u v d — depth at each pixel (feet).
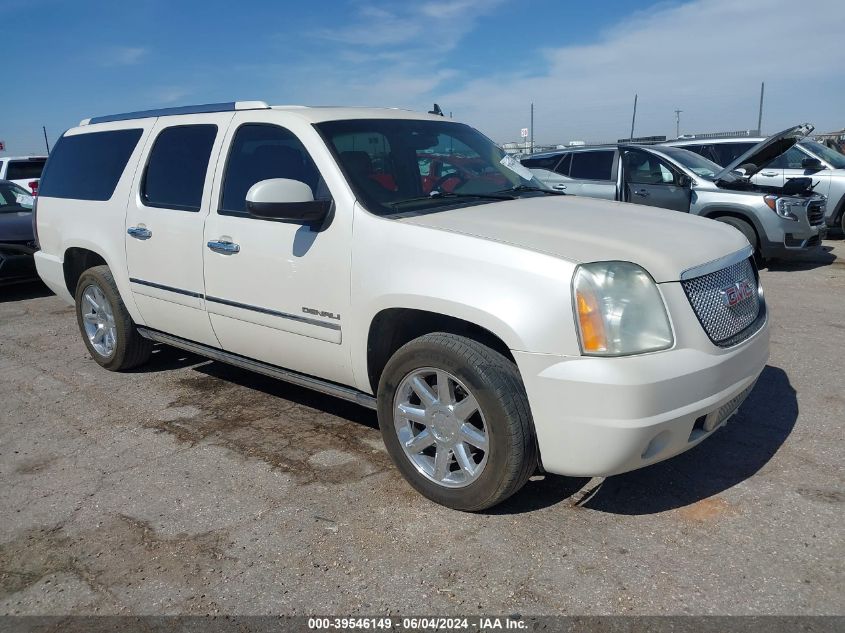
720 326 10.21
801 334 19.69
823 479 11.46
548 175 33.55
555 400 9.43
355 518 10.75
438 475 10.87
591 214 11.91
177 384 17.03
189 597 9.09
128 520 10.94
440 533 10.28
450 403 10.61
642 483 11.52
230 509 11.16
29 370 18.61
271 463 12.68
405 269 10.69
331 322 11.85
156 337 16.40
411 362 10.74
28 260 28.04
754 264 12.00
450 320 10.97
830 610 8.40
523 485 10.47
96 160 17.24
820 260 32.63
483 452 10.46
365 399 12.13
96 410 15.56
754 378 10.85
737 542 9.81
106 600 9.10
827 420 13.71
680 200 30.30
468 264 10.12
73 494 11.84
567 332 9.31
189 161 14.62
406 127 13.93
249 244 12.92
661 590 8.86
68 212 17.66
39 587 9.41
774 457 12.26
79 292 17.97
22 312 25.98
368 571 9.46
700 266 10.13
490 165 14.70
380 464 12.51
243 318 13.42
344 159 12.15
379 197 11.82
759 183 39.11
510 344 9.61
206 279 13.92
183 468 12.62
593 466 9.50
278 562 9.73
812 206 29.55
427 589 9.06
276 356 13.33
